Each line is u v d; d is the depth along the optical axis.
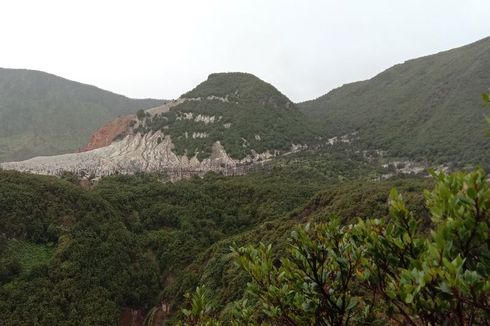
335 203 39.97
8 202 47.25
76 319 37.59
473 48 174.00
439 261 3.22
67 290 39.38
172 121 136.88
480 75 145.25
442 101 147.00
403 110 156.25
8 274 38.84
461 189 3.49
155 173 94.12
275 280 4.67
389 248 3.96
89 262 44.19
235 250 4.92
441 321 3.46
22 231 45.66
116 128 142.38
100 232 49.88
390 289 3.88
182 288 42.56
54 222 48.47
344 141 146.00
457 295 3.03
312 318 4.37
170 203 65.88
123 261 47.97
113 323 39.84
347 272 4.32
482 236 3.21
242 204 65.62
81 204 52.56
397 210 3.98
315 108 199.38
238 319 5.56
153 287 47.97
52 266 41.41
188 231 57.06
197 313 5.59
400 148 126.06
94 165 111.56
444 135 123.06
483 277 3.08
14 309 35.59
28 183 52.34
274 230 41.94
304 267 4.46
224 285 35.69
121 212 59.97
